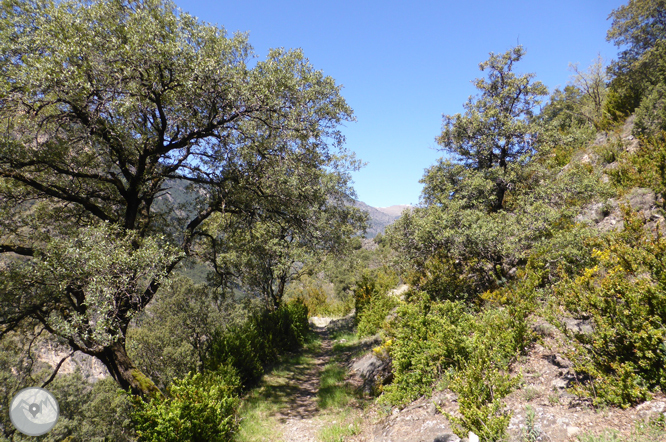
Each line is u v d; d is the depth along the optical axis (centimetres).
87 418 2614
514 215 1009
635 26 2547
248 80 812
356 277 3200
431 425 512
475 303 894
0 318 788
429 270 1071
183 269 1139
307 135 877
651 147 992
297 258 1308
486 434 395
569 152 1700
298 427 725
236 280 1530
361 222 1362
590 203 1043
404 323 777
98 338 604
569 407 402
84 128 780
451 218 990
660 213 764
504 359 558
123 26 747
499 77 1605
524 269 825
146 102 805
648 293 383
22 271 675
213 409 572
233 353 1023
